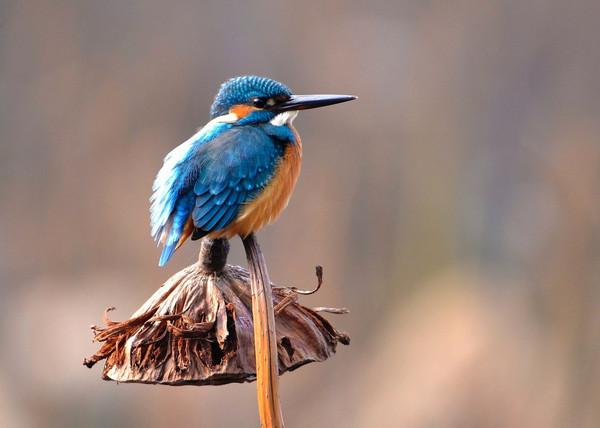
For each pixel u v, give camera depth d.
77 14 18.14
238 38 17.98
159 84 18.03
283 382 16.81
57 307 16.78
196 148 5.02
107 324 4.31
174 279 4.38
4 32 18.12
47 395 15.55
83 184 17.97
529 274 17.08
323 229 17.53
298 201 17.64
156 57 18.06
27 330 16.53
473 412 15.32
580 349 16.05
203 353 4.20
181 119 18.03
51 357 15.96
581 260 16.91
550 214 17.47
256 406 15.64
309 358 4.29
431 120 18.14
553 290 16.72
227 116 5.34
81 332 16.30
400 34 18.30
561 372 15.81
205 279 4.34
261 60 18.03
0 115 18.11
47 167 18.02
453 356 16.00
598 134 17.84
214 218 4.86
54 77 18.20
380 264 17.72
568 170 17.62
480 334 16.17
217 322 4.20
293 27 18.02
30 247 17.78
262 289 3.98
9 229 17.81
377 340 17.20
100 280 17.20
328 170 17.81
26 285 17.48
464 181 17.97
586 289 16.53
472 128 18.20
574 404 15.54
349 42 18.16
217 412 15.51
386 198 17.92
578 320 16.28
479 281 17.19
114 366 4.30
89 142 18.06
